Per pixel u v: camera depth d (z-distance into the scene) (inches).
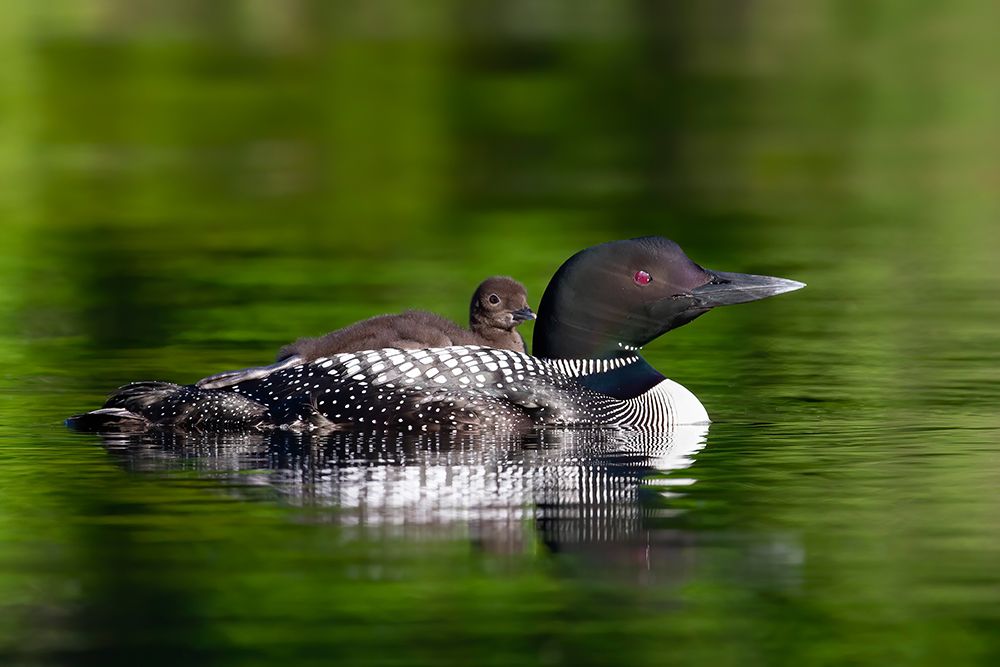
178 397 417.4
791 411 455.8
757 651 258.7
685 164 1140.5
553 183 1061.8
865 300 683.4
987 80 1482.5
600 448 400.5
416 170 1116.5
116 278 730.2
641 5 1983.3
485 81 1509.6
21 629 263.9
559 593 283.1
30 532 316.5
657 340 589.9
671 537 316.5
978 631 265.9
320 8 1927.9
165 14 1863.9
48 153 1172.5
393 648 256.8
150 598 277.7
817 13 1886.1
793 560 301.7
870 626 268.1
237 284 711.1
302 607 274.2
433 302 661.3
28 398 470.9
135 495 346.0
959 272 759.7
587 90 1457.9
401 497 345.1
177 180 1070.4
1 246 824.9
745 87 1467.8
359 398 411.8
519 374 422.0
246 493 347.6
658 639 261.1
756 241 852.6
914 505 342.3
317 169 1118.4
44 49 1615.4
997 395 480.1
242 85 1466.5
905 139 1242.6
